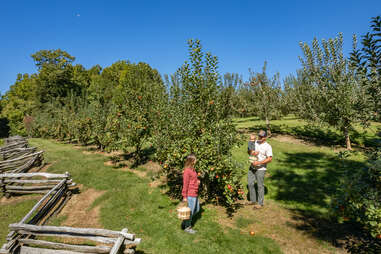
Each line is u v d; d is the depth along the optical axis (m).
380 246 3.82
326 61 11.72
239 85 16.66
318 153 10.85
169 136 7.14
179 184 7.45
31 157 10.76
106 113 13.59
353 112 10.34
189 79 6.26
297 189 6.70
